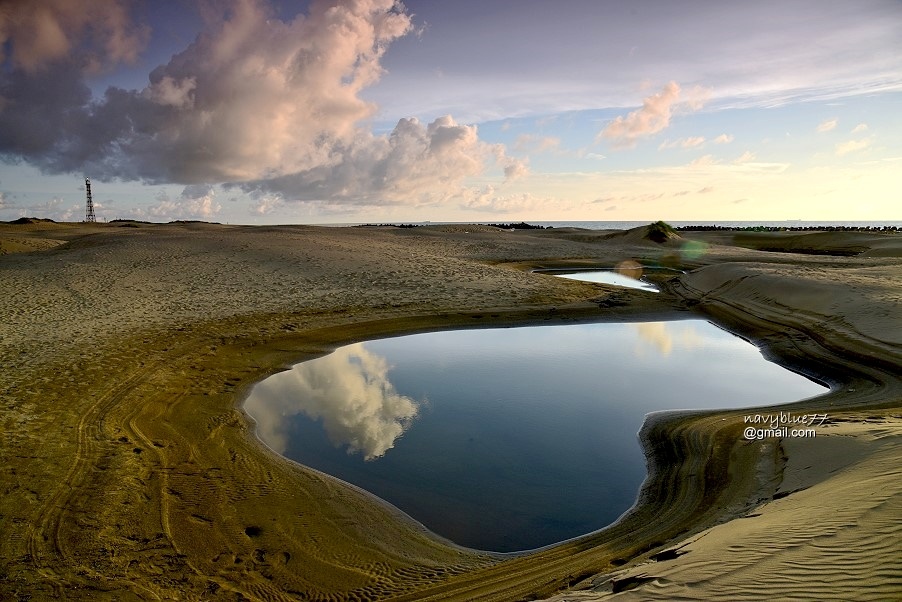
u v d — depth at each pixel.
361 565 6.08
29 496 6.96
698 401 11.57
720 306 20.89
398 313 19.56
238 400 11.59
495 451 9.23
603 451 9.19
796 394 11.79
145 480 7.68
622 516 7.05
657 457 8.75
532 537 6.71
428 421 10.66
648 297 23.19
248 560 6.11
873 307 14.60
